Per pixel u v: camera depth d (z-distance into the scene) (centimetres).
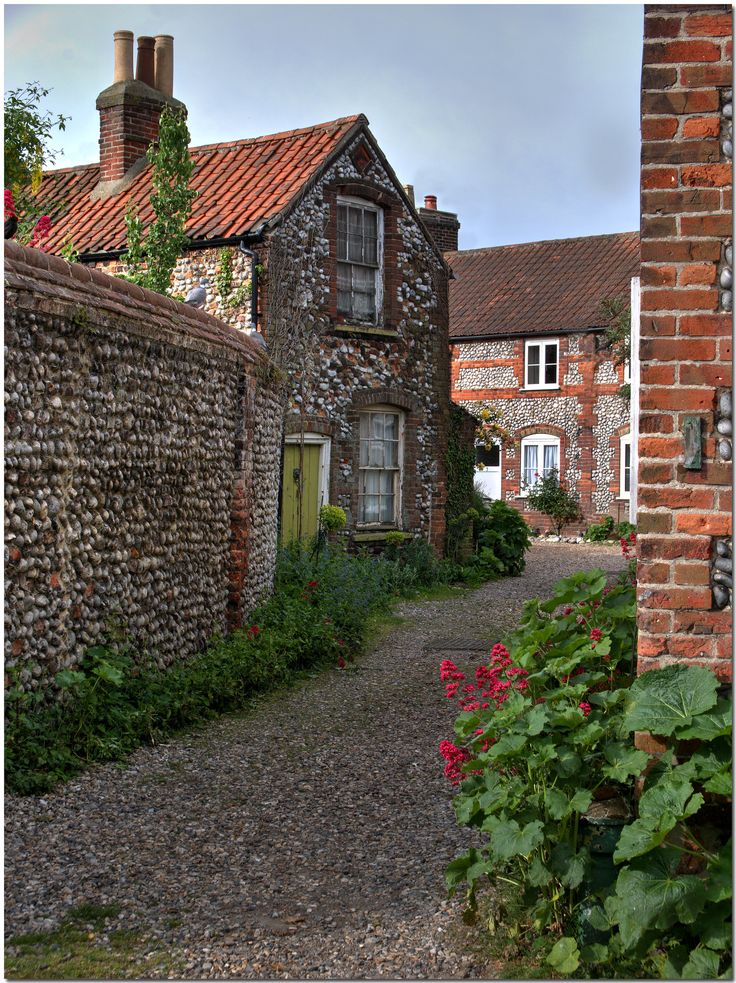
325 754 685
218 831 535
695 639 423
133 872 477
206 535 879
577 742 422
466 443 1900
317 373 1495
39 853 487
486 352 2922
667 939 388
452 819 562
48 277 594
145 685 711
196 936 421
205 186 1532
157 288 1333
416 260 1662
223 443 918
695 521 423
